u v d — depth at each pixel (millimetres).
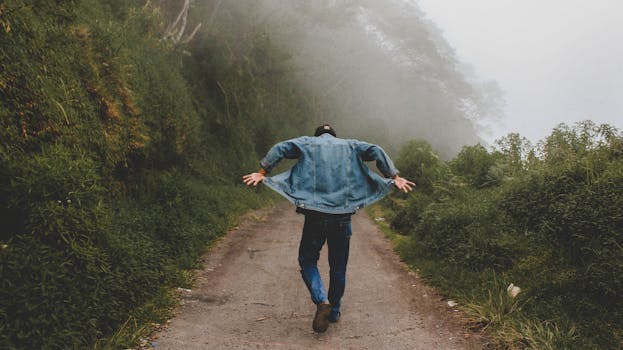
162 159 9008
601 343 2863
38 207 3172
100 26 7215
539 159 6688
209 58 16750
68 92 5035
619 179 4340
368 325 3557
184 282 4504
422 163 13672
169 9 15406
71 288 2992
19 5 4539
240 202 11938
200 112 15023
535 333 2986
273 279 5051
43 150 3732
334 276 3395
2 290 2623
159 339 3115
